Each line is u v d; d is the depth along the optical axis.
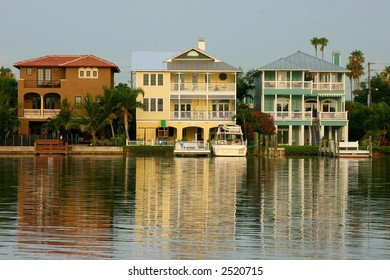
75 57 120.12
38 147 99.94
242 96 139.12
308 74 123.06
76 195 42.34
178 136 116.12
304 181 53.84
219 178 56.34
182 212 35.03
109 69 115.12
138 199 40.44
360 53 164.00
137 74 116.25
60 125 107.31
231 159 93.00
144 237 28.06
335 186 49.56
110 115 106.00
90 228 29.98
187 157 98.50
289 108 119.19
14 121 105.94
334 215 34.22
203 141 105.94
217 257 24.69
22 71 115.62
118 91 106.62
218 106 118.75
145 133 116.12
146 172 62.97
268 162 84.75
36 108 116.44
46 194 42.81
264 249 26.03
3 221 31.69
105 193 43.69
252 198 41.38
